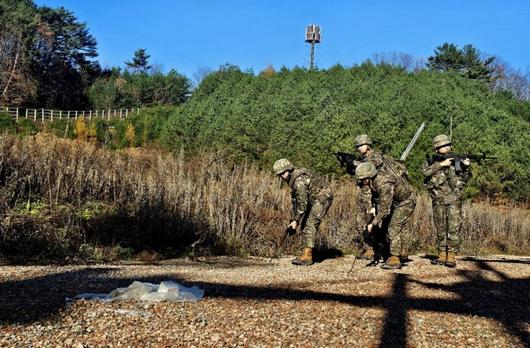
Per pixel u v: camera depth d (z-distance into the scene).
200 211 10.30
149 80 72.50
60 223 9.37
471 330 4.39
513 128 26.97
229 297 5.21
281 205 11.85
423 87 32.19
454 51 56.00
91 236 9.22
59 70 66.62
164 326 4.14
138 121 35.44
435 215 8.29
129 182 11.38
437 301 5.46
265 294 5.44
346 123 23.34
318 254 9.81
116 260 8.42
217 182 11.73
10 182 9.99
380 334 4.19
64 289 5.32
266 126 25.36
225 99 36.00
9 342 3.66
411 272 7.35
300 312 4.71
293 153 23.64
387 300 5.41
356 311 4.85
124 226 9.77
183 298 4.96
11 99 57.09
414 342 4.03
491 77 57.09
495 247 13.68
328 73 36.59
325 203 8.12
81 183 10.88
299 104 25.91
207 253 9.46
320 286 6.01
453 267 8.00
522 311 5.14
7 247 8.19
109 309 4.54
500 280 6.98
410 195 7.61
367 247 8.73
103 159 12.45
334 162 22.03
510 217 15.23
